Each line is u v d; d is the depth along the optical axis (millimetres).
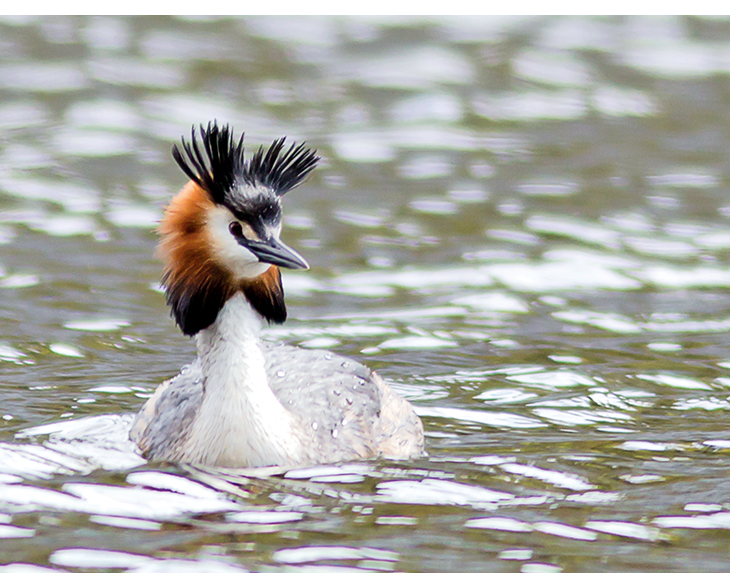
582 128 27094
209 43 33156
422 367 13828
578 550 8773
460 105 28219
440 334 15008
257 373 10789
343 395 11609
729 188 22688
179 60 31156
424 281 17266
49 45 32062
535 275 17484
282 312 11102
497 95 29172
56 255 18141
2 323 15125
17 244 18594
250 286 10867
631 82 30734
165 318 15672
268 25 35500
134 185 21984
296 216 20484
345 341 14727
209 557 8586
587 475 10453
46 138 24672
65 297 16297
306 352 12484
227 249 10648
